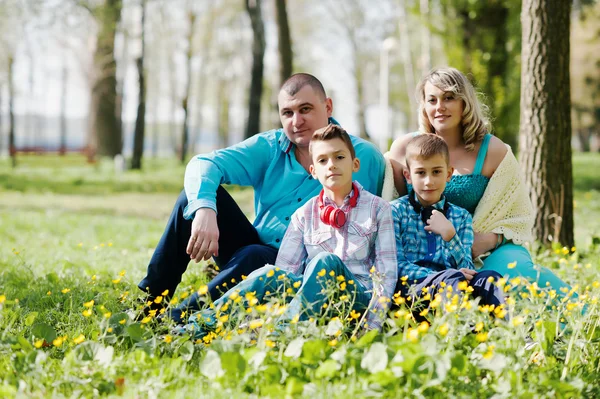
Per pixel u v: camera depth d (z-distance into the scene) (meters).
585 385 2.70
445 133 4.16
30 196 16.72
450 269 3.34
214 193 3.78
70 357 2.77
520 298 3.27
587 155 29.05
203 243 3.59
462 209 3.79
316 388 2.53
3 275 5.41
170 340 3.00
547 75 6.46
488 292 3.21
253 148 4.13
